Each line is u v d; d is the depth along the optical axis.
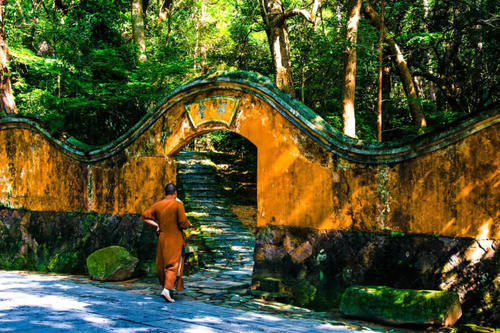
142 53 16.22
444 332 5.16
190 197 14.68
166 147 9.01
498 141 5.30
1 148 12.05
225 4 24.28
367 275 6.29
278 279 7.20
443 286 5.59
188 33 24.19
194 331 4.46
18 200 11.68
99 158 10.11
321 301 6.65
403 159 6.06
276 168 7.46
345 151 6.60
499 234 5.25
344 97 11.79
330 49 12.17
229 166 18.34
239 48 19.78
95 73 16.31
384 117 18.03
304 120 7.00
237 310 6.06
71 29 16.64
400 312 5.37
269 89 7.45
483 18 16.53
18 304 5.48
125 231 9.55
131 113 15.98
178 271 6.71
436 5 18.02
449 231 5.62
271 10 13.52
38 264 10.89
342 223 6.64
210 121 8.33
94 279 8.58
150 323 4.70
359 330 5.25
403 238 6.02
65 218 10.65
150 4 24.98
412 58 18.70
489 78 17.16
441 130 5.66
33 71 16.70
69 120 15.81
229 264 10.60
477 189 5.43
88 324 4.47
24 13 18.94
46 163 11.14
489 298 5.23
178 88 8.60
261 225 7.61
